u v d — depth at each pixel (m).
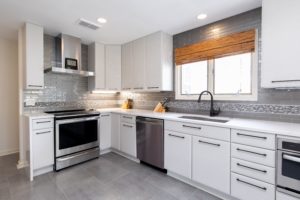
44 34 3.00
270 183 1.54
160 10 2.20
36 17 2.36
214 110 2.51
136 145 2.85
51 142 2.48
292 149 1.42
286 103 1.95
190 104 2.85
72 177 2.36
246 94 2.27
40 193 1.97
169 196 1.94
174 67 3.06
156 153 2.53
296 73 1.60
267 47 1.76
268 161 1.55
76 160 2.74
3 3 1.99
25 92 2.78
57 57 3.13
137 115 2.81
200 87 2.79
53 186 2.12
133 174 2.46
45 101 3.03
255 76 2.18
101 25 2.65
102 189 2.07
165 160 2.41
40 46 2.61
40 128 2.37
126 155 3.15
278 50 1.69
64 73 3.04
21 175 2.40
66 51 3.00
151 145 2.60
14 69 3.35
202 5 2.08
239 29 2.29
